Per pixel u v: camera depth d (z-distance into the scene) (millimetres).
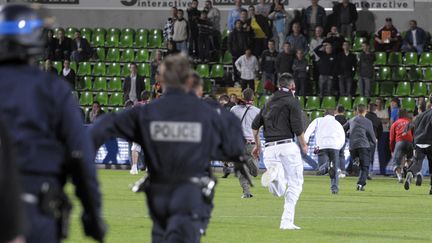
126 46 88625
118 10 92812
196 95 18984
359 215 42438
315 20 83688
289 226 36000
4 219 11227
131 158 71188
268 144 35094
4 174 11328
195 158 18125
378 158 71688
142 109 18344
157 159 18172
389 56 83062
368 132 57344
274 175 35156
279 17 83062
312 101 78875
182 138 18156
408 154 64625
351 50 82500
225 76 83750
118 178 63844
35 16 13883
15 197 11359
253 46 82250
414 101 80938
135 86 78812
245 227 36594
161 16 92562
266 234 34438
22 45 13750
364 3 89688
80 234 33031
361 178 57438
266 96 78625
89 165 13906
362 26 89688
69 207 13836
